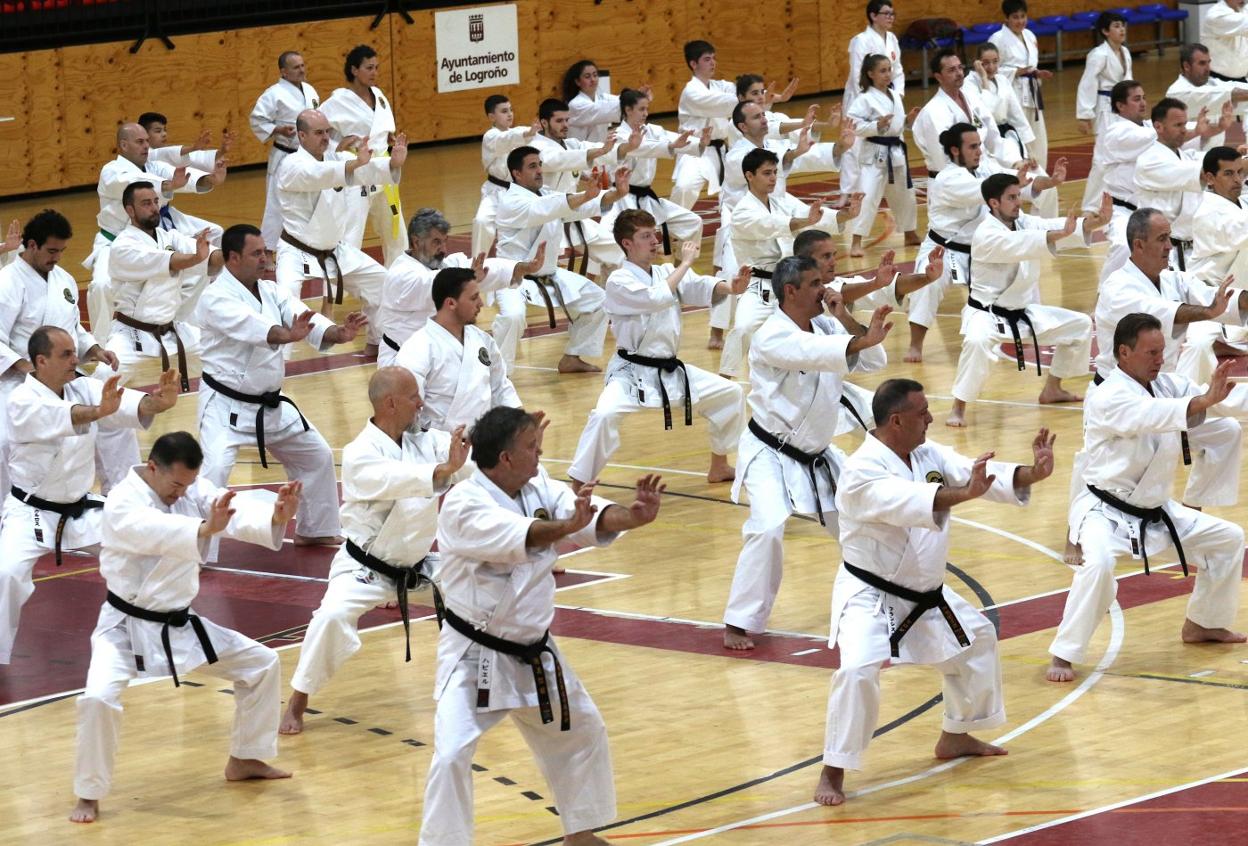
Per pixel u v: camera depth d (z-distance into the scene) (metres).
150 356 23.06
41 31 41.84
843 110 38.81
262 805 12.55
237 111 44.75
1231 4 38.72
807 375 15.11
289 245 27.02
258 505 12.47
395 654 15.70
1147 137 28.02
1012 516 18.84
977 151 25.00
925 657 12.13
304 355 28.09
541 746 11.23
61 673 15.61
